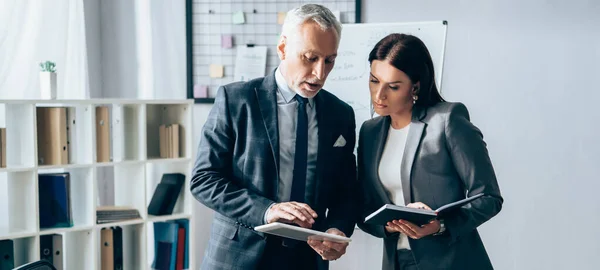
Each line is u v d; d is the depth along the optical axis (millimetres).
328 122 2297
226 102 2252
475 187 2219
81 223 3293
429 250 2262
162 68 4035
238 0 3969
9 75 3262
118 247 3389
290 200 2242
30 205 3102
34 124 3047
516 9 3783
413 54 2271
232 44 3990
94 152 3229
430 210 2031
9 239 3072
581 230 3812
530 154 3826
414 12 3861
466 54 3836
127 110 3447
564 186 3812
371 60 2344
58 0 3447
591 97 3756
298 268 2281
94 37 3988
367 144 2400
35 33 3361
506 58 3805
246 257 2205
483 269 2301
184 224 3592
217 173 2236
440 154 2254
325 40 2092
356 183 2438
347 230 2352
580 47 3748
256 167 2205
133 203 3453
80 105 3291
